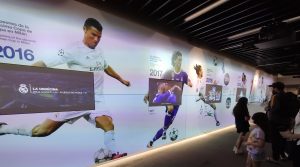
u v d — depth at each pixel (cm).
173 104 547
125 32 421
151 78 480
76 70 340
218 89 750
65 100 324
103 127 381
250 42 579
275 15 411
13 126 269
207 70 682
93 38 365
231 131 751
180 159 421
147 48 470
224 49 719
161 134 513
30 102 285
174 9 398
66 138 327
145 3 387
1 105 258
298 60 859
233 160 416
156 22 474
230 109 846
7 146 264
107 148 389
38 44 295
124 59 420
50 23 309
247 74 992
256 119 278
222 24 475
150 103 478
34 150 289
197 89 639
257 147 262
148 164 389
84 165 351
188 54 596
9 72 265
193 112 627
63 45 324
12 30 269
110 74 394
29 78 284
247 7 379
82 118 348
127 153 428
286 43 441
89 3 361
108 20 391
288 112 369
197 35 568
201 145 540
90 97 359
